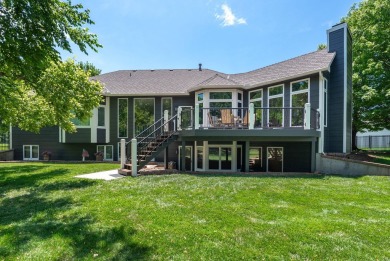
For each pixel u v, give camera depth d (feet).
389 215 15.84
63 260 10.98
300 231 13.33
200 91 45.75
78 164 44.09
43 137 53.31
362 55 52.16
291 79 39.58
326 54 40.24
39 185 25.81
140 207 17.40
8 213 17.22
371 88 49.96
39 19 16.75
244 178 28.86
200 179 28.19
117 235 13.14
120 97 53.21
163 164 47.34
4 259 11.03
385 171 30.50
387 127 57.21
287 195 20.59
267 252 11.34
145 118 52.70
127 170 32.17
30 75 20.47
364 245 11.89
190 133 35.53
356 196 20.36
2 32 16.14
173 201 18.90
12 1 15.64
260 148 42.83
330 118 40.60
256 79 46.60
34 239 12.88
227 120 38.29
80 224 14.65
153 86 55.01
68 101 31.53
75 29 21.17
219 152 42.93
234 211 16.55
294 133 33.32
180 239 12.56
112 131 53.36
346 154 37.37
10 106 27.63
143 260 10.89
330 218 15.28
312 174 31.91
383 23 50.21
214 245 11.93
